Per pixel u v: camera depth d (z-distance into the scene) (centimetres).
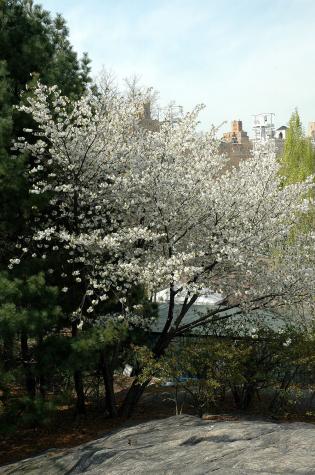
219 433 815
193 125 1301
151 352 1243
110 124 1232
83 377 1423
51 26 1383
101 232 1235
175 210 1237
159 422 1011
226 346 1228
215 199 1227
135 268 1147
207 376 1199
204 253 1229
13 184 1077
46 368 1084
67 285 1248
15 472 903
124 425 1248
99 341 1105
